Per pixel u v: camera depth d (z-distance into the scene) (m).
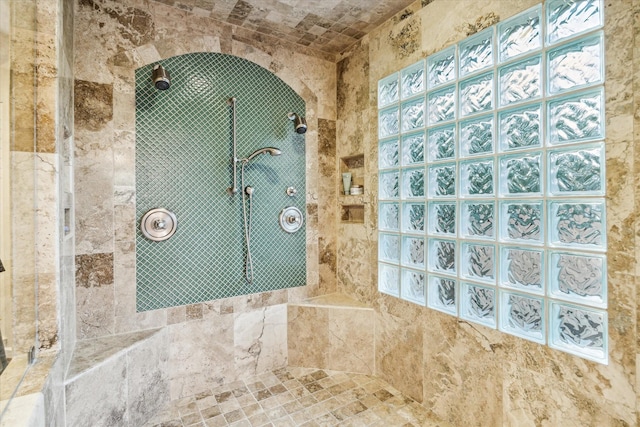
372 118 2.08
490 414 1.45
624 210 1.06
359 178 2.30
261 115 2.10
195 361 1.87
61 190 1.18
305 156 2.27
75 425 1.23
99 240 1.62
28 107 1.07
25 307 1.05
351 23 2.00
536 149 1.29
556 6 1.24
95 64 1.62
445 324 1.64
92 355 1.43
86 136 1.59
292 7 1.82
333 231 2.39
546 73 1.26
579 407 1.17
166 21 1.80
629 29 1.05
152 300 1.77
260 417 1.66
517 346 1.35
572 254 1.21
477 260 1.52
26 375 0.98
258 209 2.09
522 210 1.36
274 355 2.12
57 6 1.12
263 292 2.11
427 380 1.73
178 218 1.84
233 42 2.00
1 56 0.99
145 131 1.75
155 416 1.66
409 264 1.85
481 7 1.47
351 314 2.08
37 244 1.09
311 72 2.29
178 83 1.83
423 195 1.76
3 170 1.00
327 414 1.68
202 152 1.91
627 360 1.06
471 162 1.54
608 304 1.10
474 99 1.52
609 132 1.09
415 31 1.79
